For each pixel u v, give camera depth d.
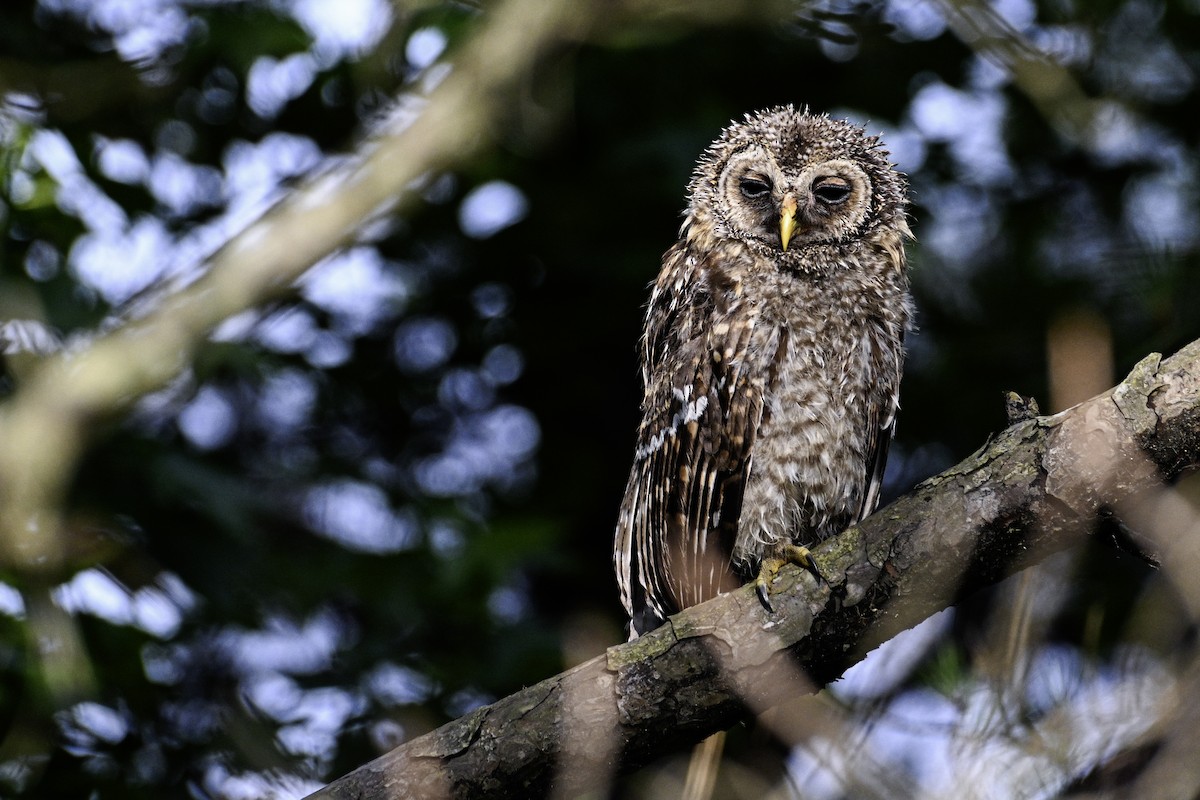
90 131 11.36
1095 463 6.44
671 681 6.91
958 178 13.62
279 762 9.97
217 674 10.81
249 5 11.59
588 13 9.55
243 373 11.44
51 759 9.63
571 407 13.87
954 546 6.72
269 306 10.53
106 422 8.48
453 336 13.88
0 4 11.42
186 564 10.59
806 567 6.98
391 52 10.84
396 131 9.38
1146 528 6.46
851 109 13.58
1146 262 10.88
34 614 8.96
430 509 11.94
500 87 8.91
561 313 13.77
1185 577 5.82
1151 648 5.73
